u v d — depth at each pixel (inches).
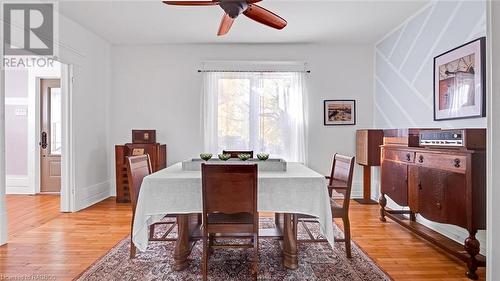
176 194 83.0
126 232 118.5
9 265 88.8
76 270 85.7
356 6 129.0
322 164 183.6
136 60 182.4
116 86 183.2
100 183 174.1
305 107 179.5
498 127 58.2
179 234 87.6
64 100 147.9
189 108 183.5
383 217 132.6
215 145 179.6
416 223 116.6
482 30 96.9
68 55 143.7
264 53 182.4
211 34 164.9
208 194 77.9
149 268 87.4
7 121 196.2
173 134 183.8
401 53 149.5
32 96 193.6
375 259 93.5
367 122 183.5
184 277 82.3
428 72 126.9
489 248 60.2
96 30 159.0
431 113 124.6
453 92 109.6
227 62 181.9
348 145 183.8
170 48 182.1
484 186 79.7
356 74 183.0
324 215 83.0
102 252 98.7
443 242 95.8
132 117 183.6
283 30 157.8
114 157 184.1
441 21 118.0
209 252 93.8
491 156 59.5
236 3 84.0
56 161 198.5
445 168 89.2
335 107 183.3
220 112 180.5
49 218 137.9
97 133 170.4
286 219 88.6
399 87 151.6
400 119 150.9
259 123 180.5
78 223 130.1
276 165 99.3
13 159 196.7
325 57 182.7
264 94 180.9
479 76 96.4
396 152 117.6
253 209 78.2
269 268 87.5
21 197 185.8
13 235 114.7
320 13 136.0
